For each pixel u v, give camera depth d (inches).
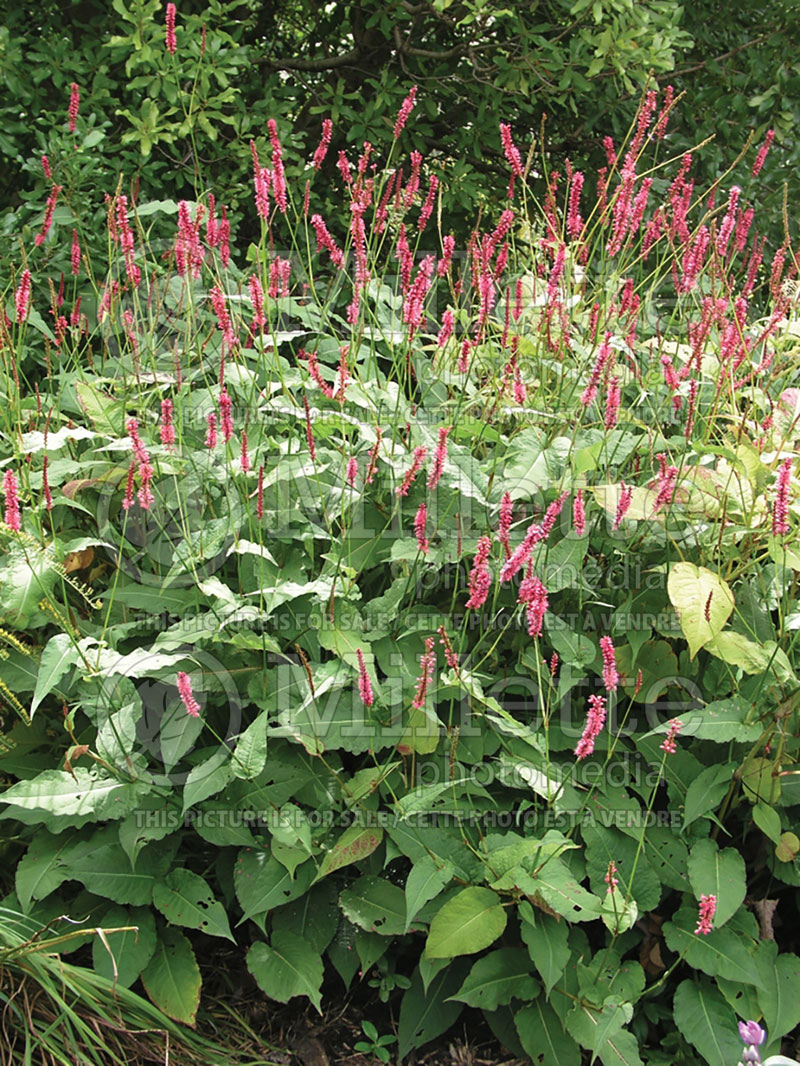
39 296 81.2
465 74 110.3
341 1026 54.1
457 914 48.3
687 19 111.2
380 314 68.1
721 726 50.8
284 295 62.4
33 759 55.8
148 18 86.7
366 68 114.5
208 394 65.2
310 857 52.1
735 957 49.9
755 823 55.2
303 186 98.7
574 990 50.1
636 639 55.9
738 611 55.4
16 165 98.3
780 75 104.8
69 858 50.7
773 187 105.2
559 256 61.2
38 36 99.8
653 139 108.1
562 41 107.6
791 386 72.2
